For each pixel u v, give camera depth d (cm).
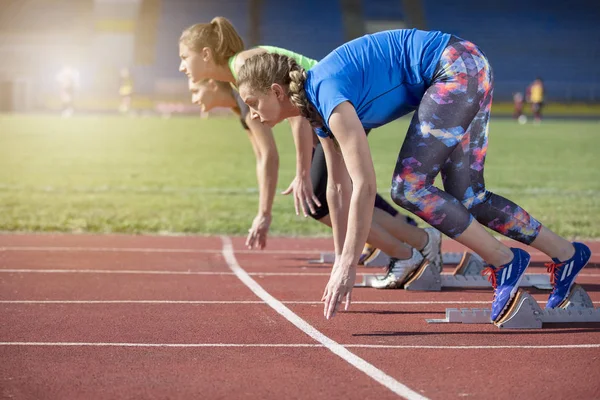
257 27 4472
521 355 415
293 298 565
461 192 475
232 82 578
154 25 4534
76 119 3244
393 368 392
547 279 618
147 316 507
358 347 432
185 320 496
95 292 581
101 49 4406
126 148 2061
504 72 4375
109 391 358
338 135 399
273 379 375
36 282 616
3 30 4481
